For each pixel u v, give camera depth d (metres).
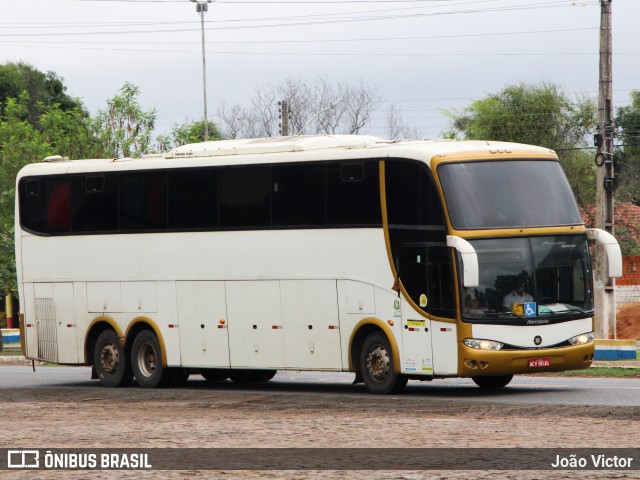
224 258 33.19
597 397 28.72
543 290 29.27
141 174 35.09
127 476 17.61
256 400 29.50
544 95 105.25
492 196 29.23
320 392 32.59
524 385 33.22
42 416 26.95
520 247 29.14
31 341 37.69
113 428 23.81
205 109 83.88
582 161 102.81
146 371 35.06
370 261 30.20
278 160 32.06
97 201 36.06
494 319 28.66
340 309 30.84
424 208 29.17
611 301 48.75
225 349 33.22
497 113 106.31
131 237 35.25
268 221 32.25
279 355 32.09
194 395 31.67
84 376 42.12
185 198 34.06
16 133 68.94
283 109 66.81
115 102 71.06
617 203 104.00
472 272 27.84
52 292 37.12
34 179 37.53
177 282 34.19
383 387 30.12
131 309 35.28
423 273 29.20
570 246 29.83
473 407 26.22
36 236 37.47
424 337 29.23
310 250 31.39
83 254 36.34
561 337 29.31
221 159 33.28
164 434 22.55
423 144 30.02
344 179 30.70
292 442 20.97
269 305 32.25
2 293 67.88
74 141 70.12
